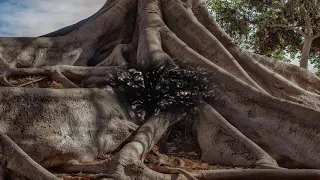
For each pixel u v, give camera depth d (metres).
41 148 7.07
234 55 11.40
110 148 8.16
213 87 9.42
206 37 11.07
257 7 25.39
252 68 11.23
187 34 11.31
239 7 25.50
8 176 6.45
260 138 8.73
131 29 12.24
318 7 25.33
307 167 8.18
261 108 8.93
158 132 8.49
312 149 8.23
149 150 8.09
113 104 8.62
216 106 9.29
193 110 9.12
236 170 7.18
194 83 9.44
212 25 12.04
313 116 8.45
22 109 7.15
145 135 8.05
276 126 8.67
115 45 12.06
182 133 9.16
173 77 9.41
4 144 6.50
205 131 8.80
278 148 8.52
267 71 11.17
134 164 6.96
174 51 10.45
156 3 11.91
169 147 8.84
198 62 9.86
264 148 8.63
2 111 6.98
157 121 8.60
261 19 25.48
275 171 7.17
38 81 9.84
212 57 10.80
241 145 8.23
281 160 8.42
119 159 6.98
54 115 7.43
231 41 11.64
